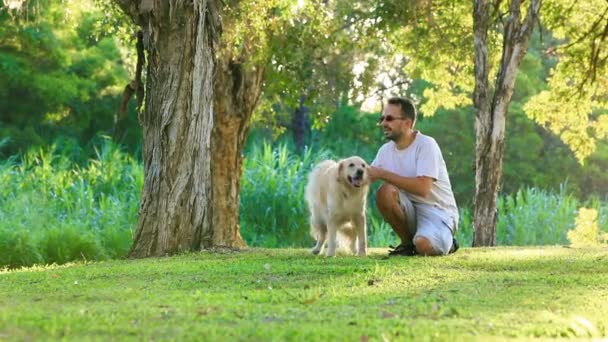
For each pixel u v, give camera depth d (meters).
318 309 5.45
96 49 31.48
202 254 9.96
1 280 7.43
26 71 29.20
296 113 35.00
